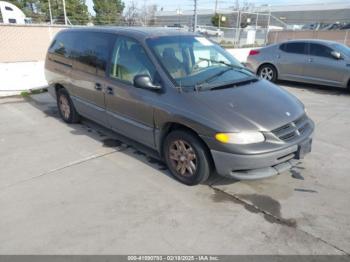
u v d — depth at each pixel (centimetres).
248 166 301
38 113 625
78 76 483
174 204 314
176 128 346
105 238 266
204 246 258
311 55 883
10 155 427
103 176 370
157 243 261
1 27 1259
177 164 354
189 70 371
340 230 277
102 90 432
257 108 323
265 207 310
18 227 279
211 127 303
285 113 329
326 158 420
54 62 559
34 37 1336
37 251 251
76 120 548
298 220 290
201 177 333
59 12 3622
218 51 441
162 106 344
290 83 985
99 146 458
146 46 376
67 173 377
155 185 349
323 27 3784
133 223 285
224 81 369
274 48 966
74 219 290
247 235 270
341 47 868
